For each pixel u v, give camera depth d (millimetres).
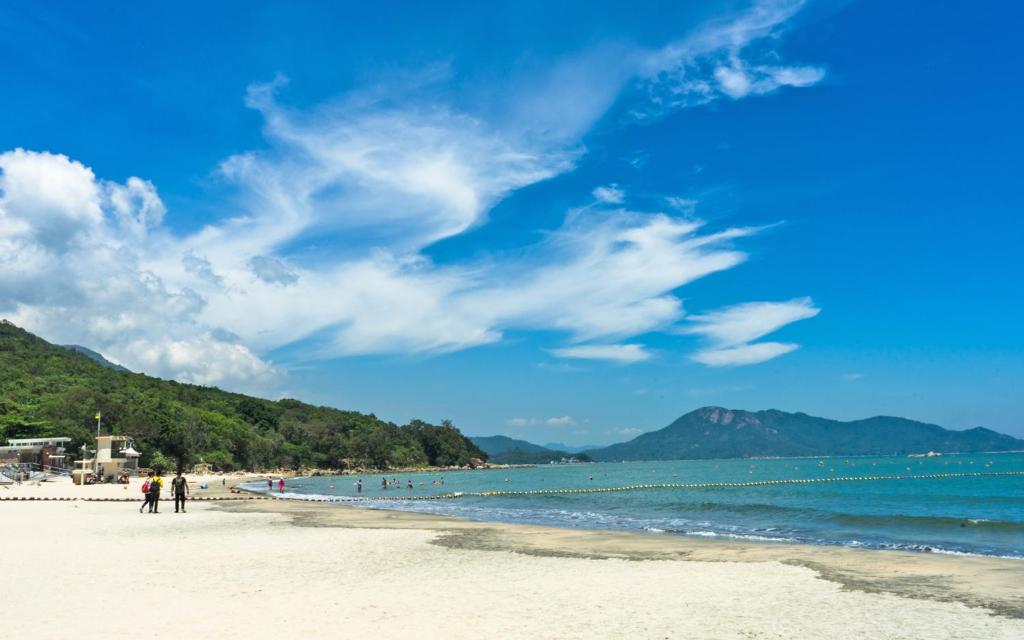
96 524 34031
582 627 13031
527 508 56812
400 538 28719
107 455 88500
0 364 175500
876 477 138750
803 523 39938
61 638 11680
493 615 13969
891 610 14727
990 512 50750
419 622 13258
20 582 17312
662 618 13836
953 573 19594
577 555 23703
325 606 14664
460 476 199375
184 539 27656
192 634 12070
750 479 139000
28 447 107812
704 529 36562
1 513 40562
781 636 12531
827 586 17531
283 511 46625
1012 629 13117
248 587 16891
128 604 14617
